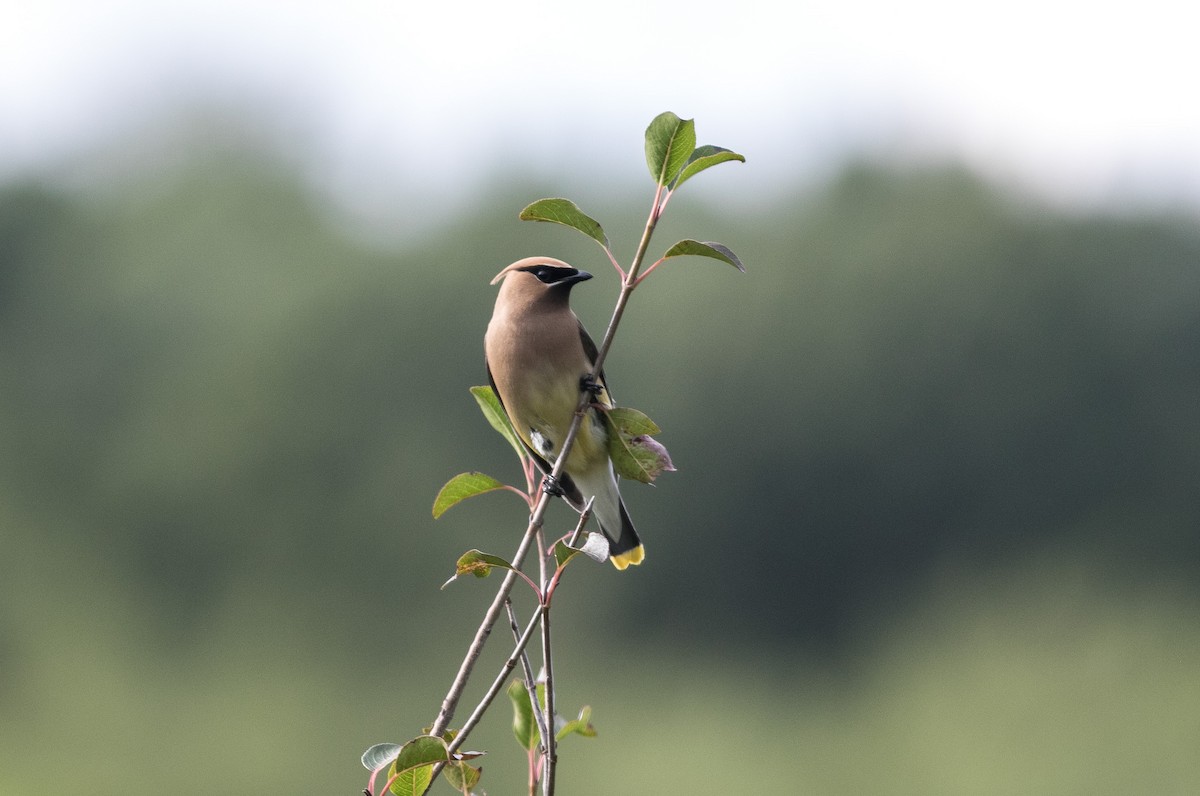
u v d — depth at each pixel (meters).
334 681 31.78
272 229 40.91
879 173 38.59
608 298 36.50
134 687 31.44
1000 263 35.75
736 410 34.72
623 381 35.28
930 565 34.41
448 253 37.31
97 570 34.84
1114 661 27.59
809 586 34.22
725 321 35.22
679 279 36.41
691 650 33.12
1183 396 34.91
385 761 4.59
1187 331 35.00
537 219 4.99
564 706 30.38
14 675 32.16
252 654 32.72
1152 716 25.69
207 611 33.84
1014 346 35.19
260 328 36.22
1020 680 27.36
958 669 29.00
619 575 32.84
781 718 30.95
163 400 36.47
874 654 33.25
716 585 33.94
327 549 34.03
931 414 34.88
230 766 29.03
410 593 33.22
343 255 38.56
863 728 29.30
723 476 34.47
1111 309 35.31
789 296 35.41
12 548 35.09
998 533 34.62
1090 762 25.11
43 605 34.41
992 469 34.91
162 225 40.75
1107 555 34.16
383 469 34.41
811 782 27.83
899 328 35.03
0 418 36.75
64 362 38.00
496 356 7.01
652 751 28.34
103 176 42.44
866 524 34.56
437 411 35.12
